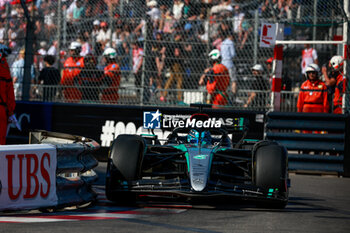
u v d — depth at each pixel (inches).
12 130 1717.5
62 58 1876.2
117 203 928.9
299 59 2155.5
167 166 1086.4
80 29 1929.1
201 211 863.7
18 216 756.0
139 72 1872.5
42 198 796.0
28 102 1702.8
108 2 1963.6
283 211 906.7
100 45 1968.5
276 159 895.7
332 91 1669.5
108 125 1647.4
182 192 840.3
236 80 1732.3
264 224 764.0
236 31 1991.9
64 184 830.5
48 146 808.9
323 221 816.9
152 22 1883.6
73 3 1898.4
